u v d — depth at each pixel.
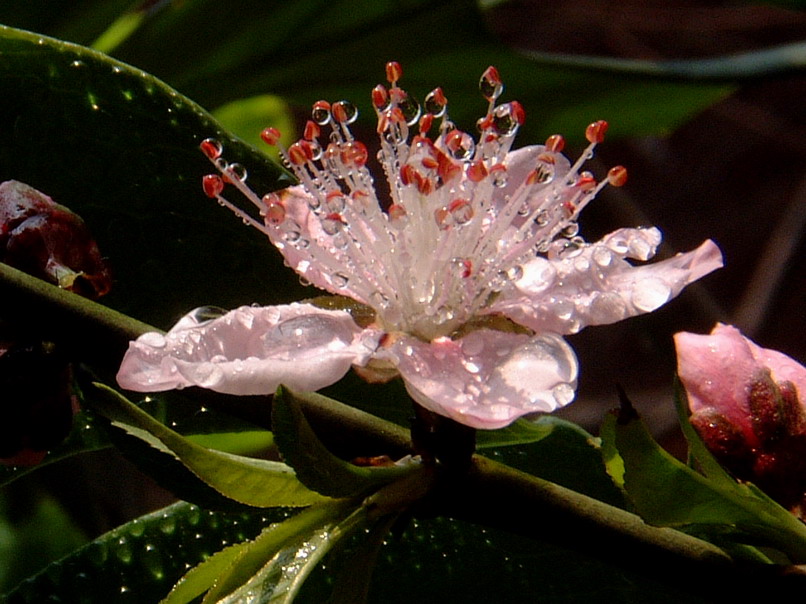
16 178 0.18
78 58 0.18
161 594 0.17
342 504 0.16
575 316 0.16
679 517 0.16
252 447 0.19
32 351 0.16
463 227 0.16
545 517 0.16
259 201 0.16
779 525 0.16
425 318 0.16
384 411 0.18
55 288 0.16
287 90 0.28
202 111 0.18
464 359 0.16
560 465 0.18
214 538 0.18
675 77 0.25
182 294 0.18
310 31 0.26
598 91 0.28
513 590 0.18
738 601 0.16
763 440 0.16
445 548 0.18
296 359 0.15
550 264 0.16
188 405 0.18
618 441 0.15
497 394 0.15
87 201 0.18
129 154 0.18
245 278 0.18
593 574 0.18
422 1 0.26
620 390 0.15
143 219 0.18
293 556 0.15
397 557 0.18
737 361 0.16
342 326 0.16
